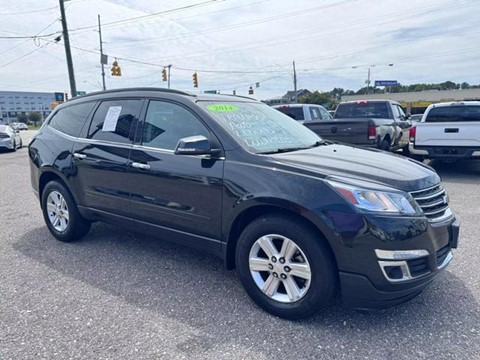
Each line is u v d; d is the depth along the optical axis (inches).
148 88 151.1
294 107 432.8
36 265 152.3
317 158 120.1
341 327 106.6
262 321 110.3
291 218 107.9
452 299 120.3
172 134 136.7
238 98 159.9
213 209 122.7
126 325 108.5
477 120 316.8
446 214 115.8
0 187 324.8
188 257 159.6
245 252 116.8
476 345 97.1
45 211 183.9
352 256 99.0
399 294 100.5
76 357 94.2
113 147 151.3
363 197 100.5
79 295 126.8
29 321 110.8
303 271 106.3
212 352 96.0
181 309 117.3
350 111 436.1
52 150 175.3
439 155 328.2
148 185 138.8
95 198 159.0
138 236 186.9
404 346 97.6
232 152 121.1
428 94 2466.8
